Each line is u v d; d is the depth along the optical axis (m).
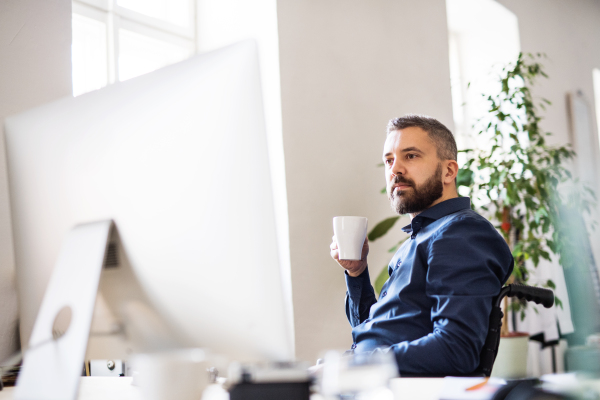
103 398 0.82
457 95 4.29
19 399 0.74
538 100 4.21
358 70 2.78
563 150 2.87
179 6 2.81
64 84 1.74
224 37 2.66
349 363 0.66
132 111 0.76
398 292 1.29
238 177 0.68
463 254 1.18
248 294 0.67
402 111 3.04
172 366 0.68
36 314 0.88
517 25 4.13
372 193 2.77
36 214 0.87
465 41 4.36
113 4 2.49
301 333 2.31
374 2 2.93
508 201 2.55
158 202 0.73
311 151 2.47
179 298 0.72
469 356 1.09
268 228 0.67
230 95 0.69
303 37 2.50
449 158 1.44
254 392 0.63
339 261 1.50
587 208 2.20
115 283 0.77
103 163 0.78
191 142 0.71
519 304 2.72
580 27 5.14
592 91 5.20
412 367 1.08
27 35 1.65
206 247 0.69
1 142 1.55
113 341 0.80
